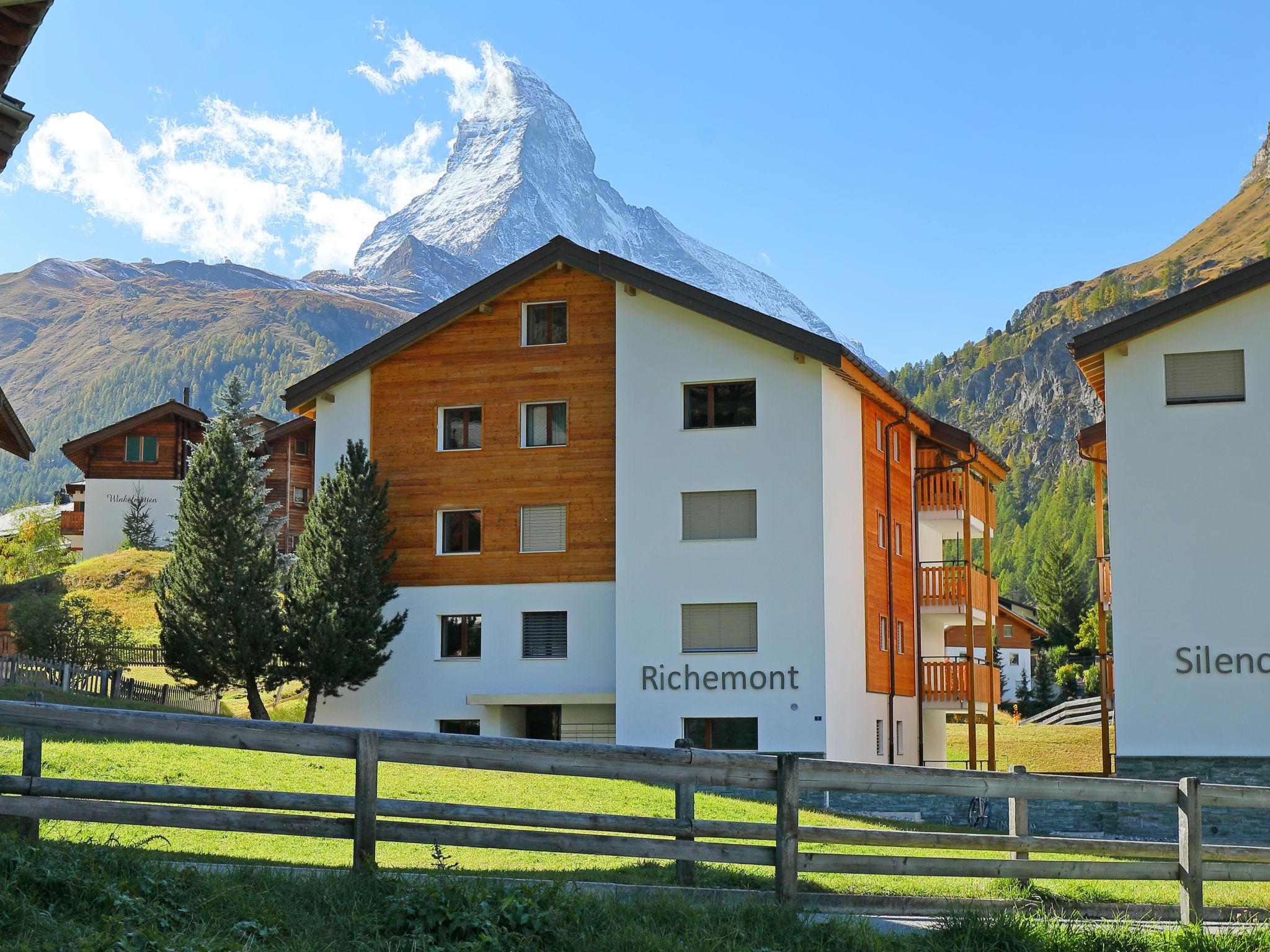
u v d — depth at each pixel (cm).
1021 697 8562
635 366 3584
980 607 4350
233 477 3631
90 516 7419
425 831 1102
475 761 1102
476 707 3669
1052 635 10412
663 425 3544
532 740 1115
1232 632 2905
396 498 3781
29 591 5622
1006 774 1288
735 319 3462
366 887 1051
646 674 3466
